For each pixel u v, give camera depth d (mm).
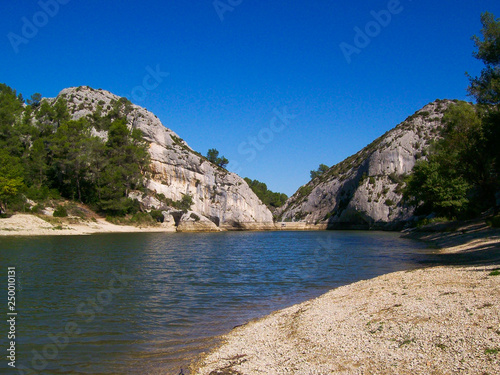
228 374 9383
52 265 30250
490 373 7277
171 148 115625
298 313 14594
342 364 9055
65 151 88625
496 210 47000
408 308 11875
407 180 85125
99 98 142375
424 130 133750
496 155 38281
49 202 78375
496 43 37500
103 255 38375
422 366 8133
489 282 13562
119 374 9883
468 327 9398
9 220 64938
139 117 118125
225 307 17547
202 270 30172
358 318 12133
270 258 39844
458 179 61000
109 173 89688
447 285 14273
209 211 116500
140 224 92750
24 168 80688
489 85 38875
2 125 84938
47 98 145375
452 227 57375
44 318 15344
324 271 28969
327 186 153875
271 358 10227
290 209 165875
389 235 84562
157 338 12883
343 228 131500
